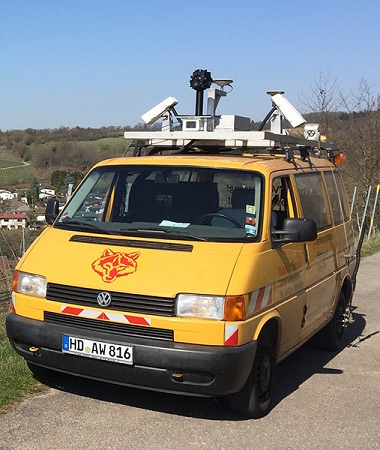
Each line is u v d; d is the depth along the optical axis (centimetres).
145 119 666
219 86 715
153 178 590
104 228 549
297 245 587
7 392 535
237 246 506
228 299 466
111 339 477
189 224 546
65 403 528
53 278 505
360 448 478
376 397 599
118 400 539
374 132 2356
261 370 525
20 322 513
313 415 542
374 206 1977
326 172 738
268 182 557
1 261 784
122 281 482
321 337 750
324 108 2369
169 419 507
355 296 1130
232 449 461
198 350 461
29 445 447
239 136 618
